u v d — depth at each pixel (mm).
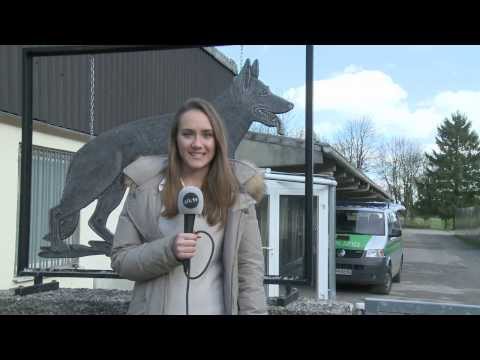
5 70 7012
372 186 18812
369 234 12367
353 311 3500
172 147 2180
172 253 1952
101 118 9242
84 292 4160
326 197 9023
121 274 2111
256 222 2234
